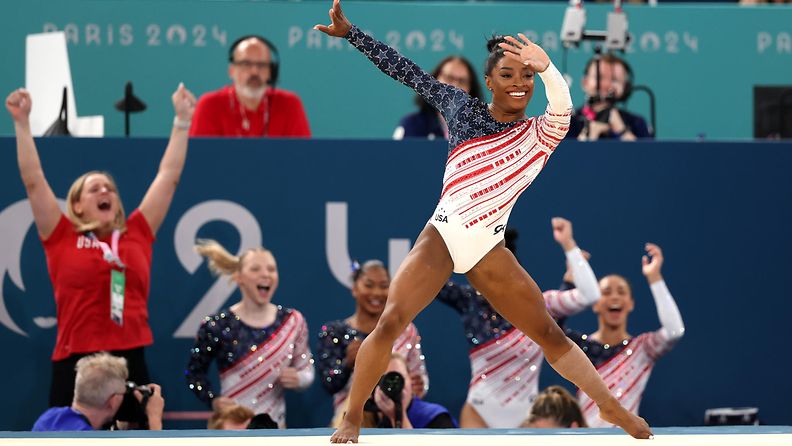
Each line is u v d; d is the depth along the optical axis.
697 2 37.62
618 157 25.98
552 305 24.88
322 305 25.52
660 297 25.22
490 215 14.42
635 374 25.11
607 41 28.61
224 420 22.48
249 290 24.44
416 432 16.22
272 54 32.97
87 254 23.80
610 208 25.95
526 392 24.50
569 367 15.11
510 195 14.48
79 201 24.05
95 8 32.34
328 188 25.64
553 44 33.62
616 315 25.16
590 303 24.50
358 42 14.77
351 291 25.56
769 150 26.28
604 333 25.33
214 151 25.48
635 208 26.00
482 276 14.74
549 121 14.24
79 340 23.69
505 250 14.80
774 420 26.06
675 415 25.86
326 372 24.23
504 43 14.24
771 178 26.27
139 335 24.09
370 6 33.31
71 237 23.97
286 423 25.03
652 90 33.91
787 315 26.17
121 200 25.39
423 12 33.44
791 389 26.08
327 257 25.59
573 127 28.08
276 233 25.52
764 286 26.19
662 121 33.97
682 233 26.08
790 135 31.59
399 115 33.22
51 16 32.25
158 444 14.92
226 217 25.47
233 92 29.36
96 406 21.83
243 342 24.23
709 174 26.16
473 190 14.37
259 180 25.55
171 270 25.25
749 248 26.19
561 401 22.16
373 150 25.70
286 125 29.50
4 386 24.86
